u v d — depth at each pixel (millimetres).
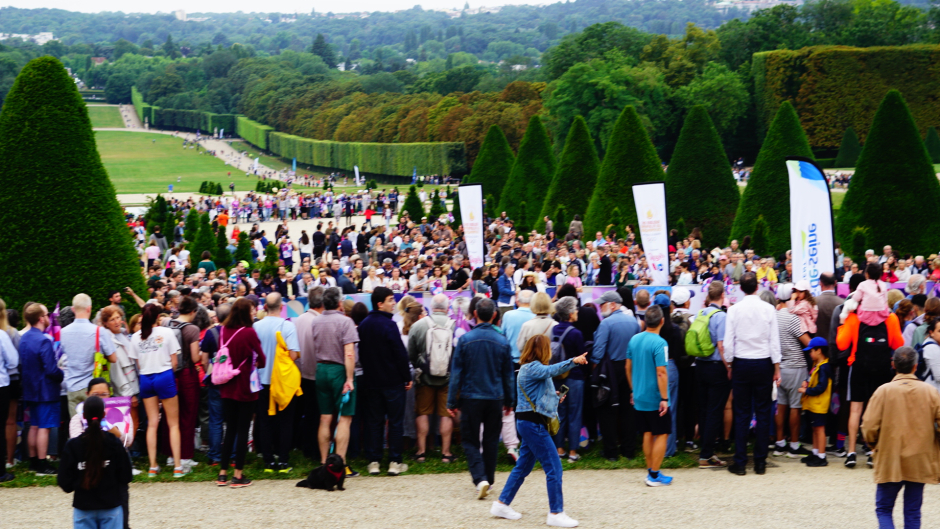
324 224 55906
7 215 14656
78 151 15133
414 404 12188
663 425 10336
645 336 10453
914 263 22953
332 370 10891
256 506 9586
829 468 11273
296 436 12391
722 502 9539
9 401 11047
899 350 8281
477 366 9922
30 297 14586
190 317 11578
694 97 87000
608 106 80250
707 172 35219
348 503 9703
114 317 10977
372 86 179000
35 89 14969
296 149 156875
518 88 114688
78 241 14867
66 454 7230
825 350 11312
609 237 30656
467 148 109438
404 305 12484
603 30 103125
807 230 14297
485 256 24922
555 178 38094
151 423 10883
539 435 8922
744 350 10727
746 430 10891
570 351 11367
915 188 27875
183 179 133625
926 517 9102
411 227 37656
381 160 123812
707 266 23094
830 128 85500
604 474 11117
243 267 24500
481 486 9750
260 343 10625
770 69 88375
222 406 11438
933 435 8016
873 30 100000
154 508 9516
